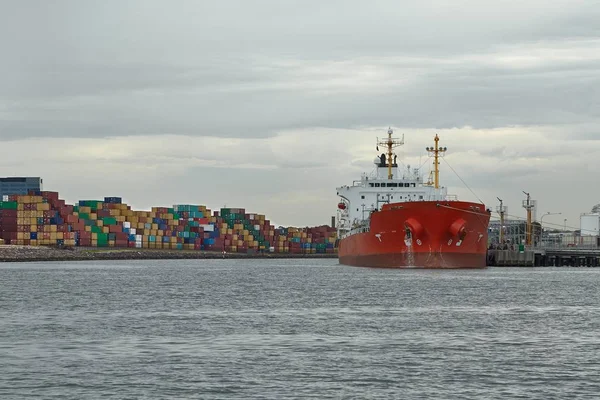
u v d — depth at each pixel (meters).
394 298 106.62
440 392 51.38
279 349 65.06
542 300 104.44
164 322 81.62
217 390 51.88
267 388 52.31
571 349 65.06
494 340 69.56
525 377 55.22
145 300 107.19
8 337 71.50
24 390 52.03
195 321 82.38
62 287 133.50
